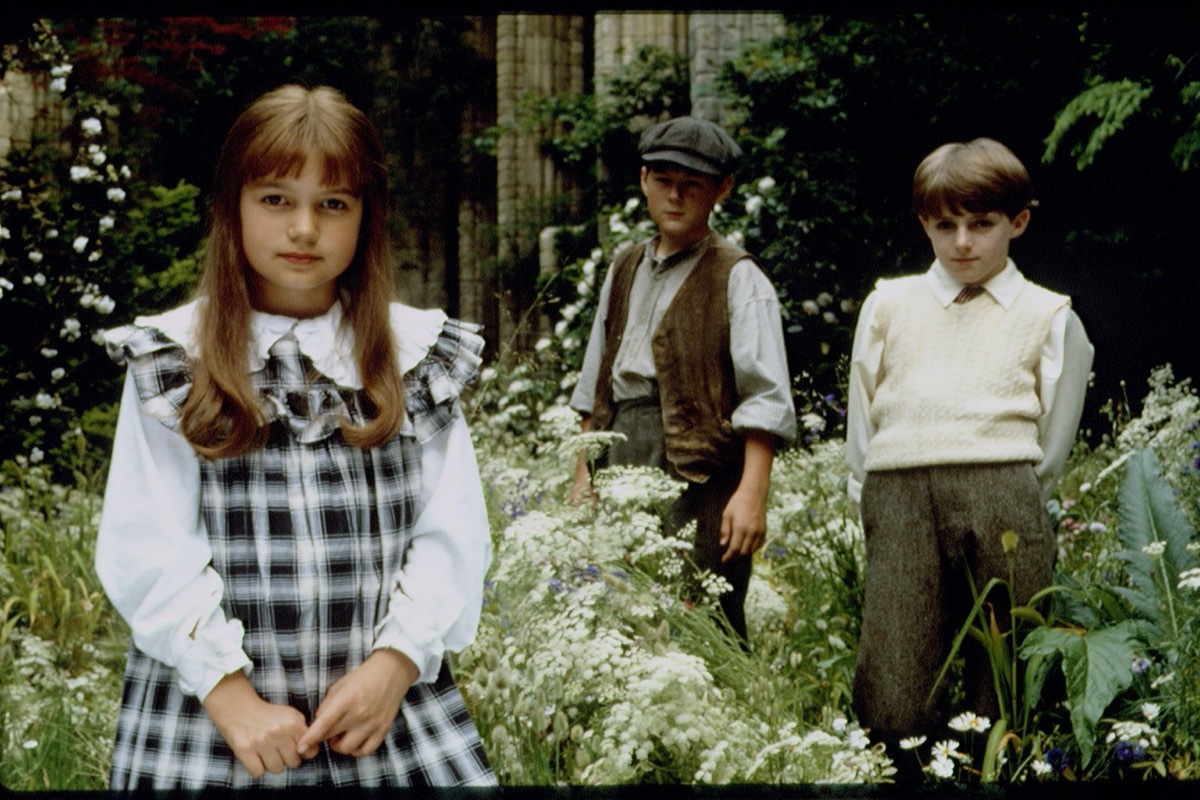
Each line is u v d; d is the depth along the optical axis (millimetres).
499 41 14977
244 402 1867
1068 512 4500
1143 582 3467
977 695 3258
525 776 2729
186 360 1906
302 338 1939
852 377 3438
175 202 8008
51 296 7062
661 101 13008
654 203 3953
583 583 3090
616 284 4121
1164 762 3016
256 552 1885
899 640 3230
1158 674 3275
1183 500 3744
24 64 7559
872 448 3336
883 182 8938
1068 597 3408
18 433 6637
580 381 4238
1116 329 8141
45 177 7652
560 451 3797
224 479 1892
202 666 1807
